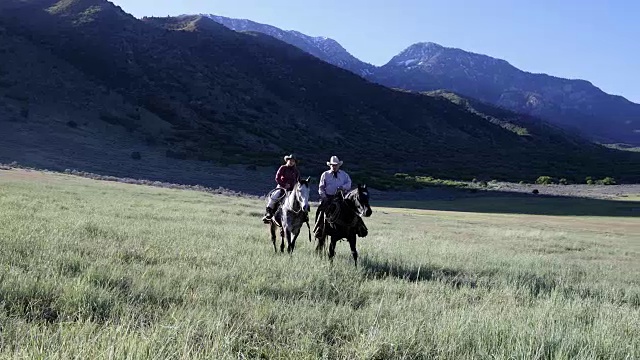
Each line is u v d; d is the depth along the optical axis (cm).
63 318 586
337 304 802
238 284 833
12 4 19100
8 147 8100
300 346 555
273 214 1363
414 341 580
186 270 907
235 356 516
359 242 1800
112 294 675
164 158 9706
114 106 13788
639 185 11881
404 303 760
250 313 650
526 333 608
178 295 721
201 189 6278
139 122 13112
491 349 564
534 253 1983
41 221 1448
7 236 1069
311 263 1084
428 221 3844
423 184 10050
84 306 616
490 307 809
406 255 1426
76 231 1305
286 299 782
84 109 12581
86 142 9744
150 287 743
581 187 11269
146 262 1005
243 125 17012
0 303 607
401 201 7800
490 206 7294
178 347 498
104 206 2364
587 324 741
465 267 1315
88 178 5425
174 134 12900
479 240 2461
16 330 520
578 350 576
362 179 9706
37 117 10681
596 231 3878
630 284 1295
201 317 611
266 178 9069
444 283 1027
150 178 7681
